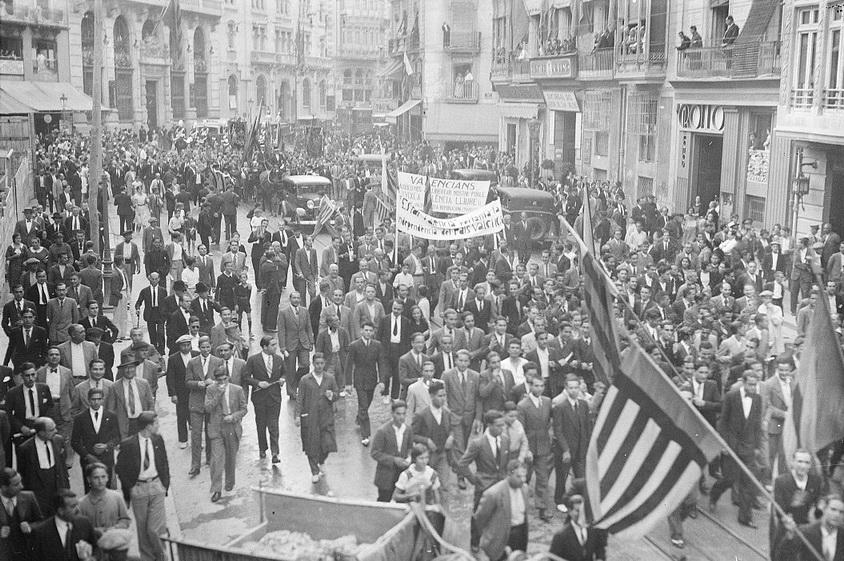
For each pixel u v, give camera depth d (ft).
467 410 40.01
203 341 42.83
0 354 58.54
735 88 95.20
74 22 202.49
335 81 379.55
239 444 43.93
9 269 65.16
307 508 30.68
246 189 139.64
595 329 29.19
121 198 103.09
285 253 72.84
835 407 30.91
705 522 36.29
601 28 132.57
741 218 97.40
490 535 29.53
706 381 38.91
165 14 233.35
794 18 82.79
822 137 78.69
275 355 43.19
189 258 65.62
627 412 25.48
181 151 180.14
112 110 193.16
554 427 36.27
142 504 32.04
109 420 36.32
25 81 161.07
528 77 156.66
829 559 26.73
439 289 65.67
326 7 367.66
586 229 32.94
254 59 304.91
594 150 134.41
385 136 236.63
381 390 53.31
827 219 82.58
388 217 81.46
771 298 51.06
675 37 110.42
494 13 174.91
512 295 57.31
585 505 25.96
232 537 35.37
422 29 208.85
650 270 59.72
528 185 131.75
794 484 30.12
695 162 107.34
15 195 95.20
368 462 43.50
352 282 61.57
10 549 28.96
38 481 33.04
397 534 28.40
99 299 59.93
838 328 46.98
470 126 207.41
